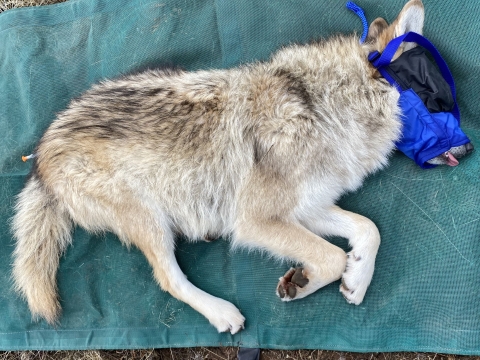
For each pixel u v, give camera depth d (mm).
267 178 1206
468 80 1328
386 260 1300
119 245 1419
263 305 1345
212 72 1288
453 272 1253
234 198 1272
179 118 1225
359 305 1290
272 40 1460
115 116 1249
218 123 1229
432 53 1252
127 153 1235
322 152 1202
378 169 1326
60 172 1274
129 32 1528
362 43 1264
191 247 1409
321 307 1312
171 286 1331
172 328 1373
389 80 1205
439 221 1283
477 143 1297
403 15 1186
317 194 1231
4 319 1407
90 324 1396
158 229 1302
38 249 1364
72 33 1562
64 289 1411
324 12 1437
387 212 1321
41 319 1401
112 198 1273
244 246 1315
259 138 1208
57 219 1382
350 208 1346
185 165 1236
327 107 1206
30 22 1577
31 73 1544
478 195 1262
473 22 1327
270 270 1354
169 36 1508
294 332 1317
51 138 1284
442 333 1239
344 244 1327
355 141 1224
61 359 1416
